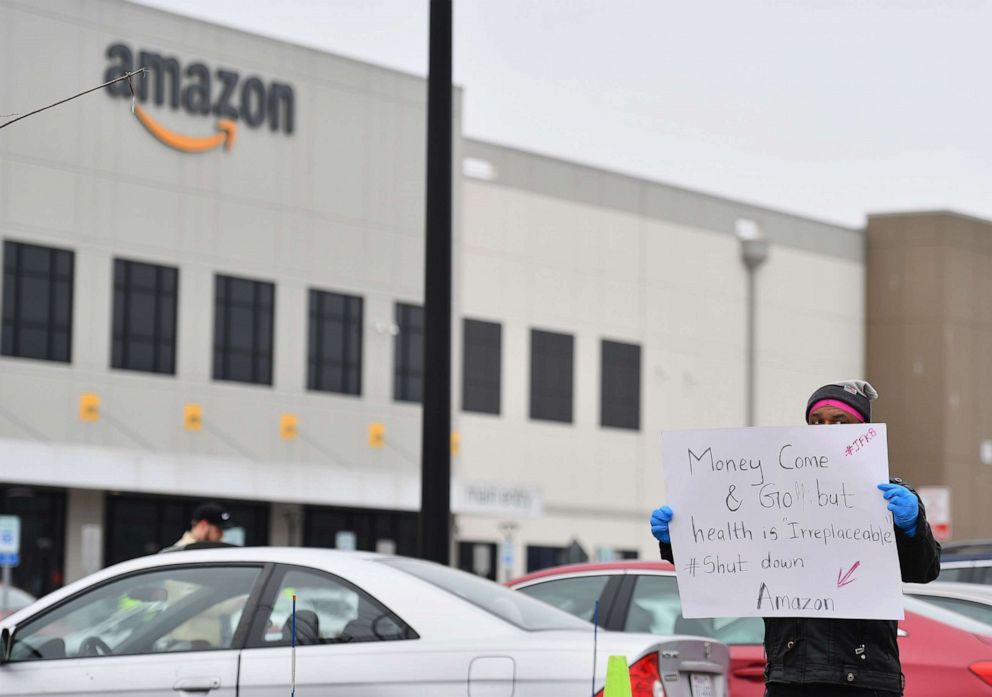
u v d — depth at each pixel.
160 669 7.60
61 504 30.34
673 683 7.33
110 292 31.14
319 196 34.47
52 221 30.45
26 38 30.22
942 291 46.19
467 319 38.56
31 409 29.92
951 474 45.84
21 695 7.72
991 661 8.72
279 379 33.56
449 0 11.84
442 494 11.51
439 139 11.73
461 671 7.18
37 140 30.30
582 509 40.34
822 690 5.40
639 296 42.00
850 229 46.78
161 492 30.89
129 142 31.56
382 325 35.25
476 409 38.53
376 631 7.42
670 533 5.59
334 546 34.56
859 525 5.40
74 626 7.91
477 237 38.94
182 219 32.31
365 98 35.34
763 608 5.46
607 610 9.85
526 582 10.20
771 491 5.51
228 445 32.66
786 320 45.00
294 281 33.97
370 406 34.97
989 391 47.06
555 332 40.22
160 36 32.09
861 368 46.78
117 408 31.06
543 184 40.28
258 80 33.62
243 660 7.51
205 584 7.83
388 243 35.53
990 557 12.89
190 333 32.28
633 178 42.16
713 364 43.41
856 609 5.37
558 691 7.02
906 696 8.77
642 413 41.84
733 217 44.28
